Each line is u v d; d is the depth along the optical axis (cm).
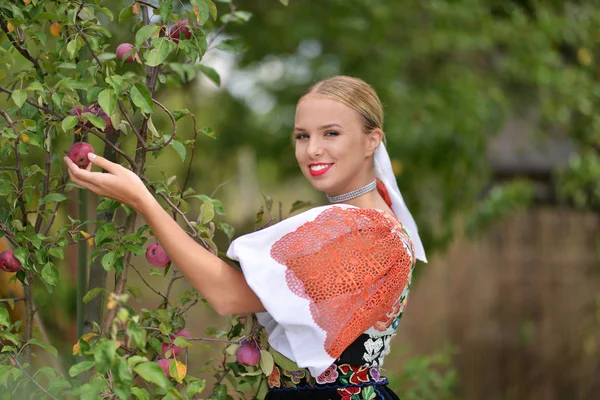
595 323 641
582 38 530
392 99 499
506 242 670
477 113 504
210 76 234
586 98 538
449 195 507
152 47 169
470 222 505
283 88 602
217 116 649
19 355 188
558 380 642
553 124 616
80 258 211
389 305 176
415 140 480
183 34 181
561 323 650
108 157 189
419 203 512
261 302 167
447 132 488
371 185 196
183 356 199
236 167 692
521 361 651
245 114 646
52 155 204
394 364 375
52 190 192
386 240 175
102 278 195
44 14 178
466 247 671
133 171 176
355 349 178
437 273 675
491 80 553
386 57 518
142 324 186
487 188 667
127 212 183
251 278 164
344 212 175
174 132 173
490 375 652
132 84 167
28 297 191
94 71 175
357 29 511
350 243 171
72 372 151
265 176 853
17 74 182
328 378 178
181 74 228
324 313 166
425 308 677
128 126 194
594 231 657
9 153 183
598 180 532
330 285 167
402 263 176
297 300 165
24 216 184
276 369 185
